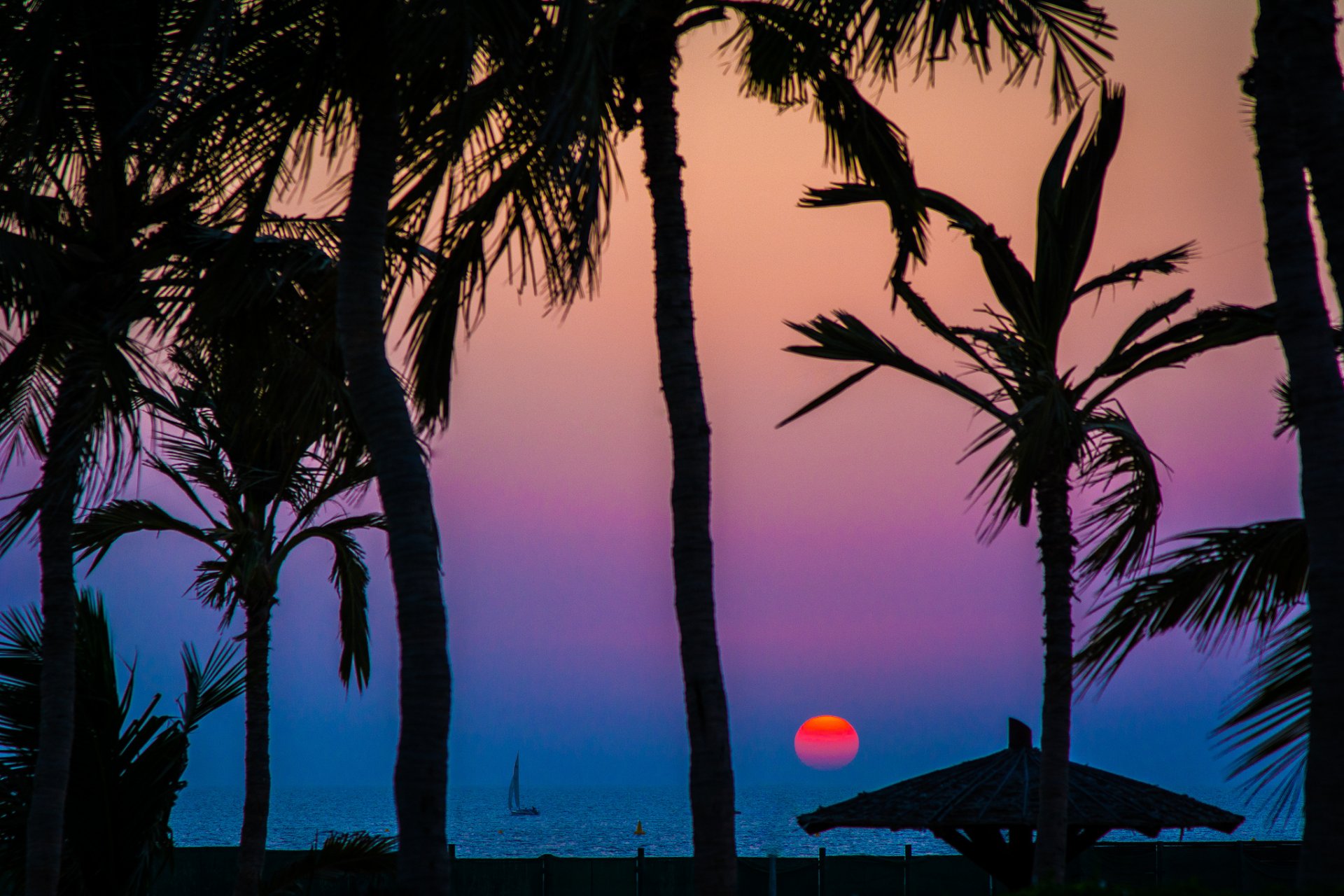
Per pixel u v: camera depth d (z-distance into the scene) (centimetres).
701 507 3328
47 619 4394
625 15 3534
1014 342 5184
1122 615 3619
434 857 2669
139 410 4609
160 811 5547
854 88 3928
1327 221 2484
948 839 6531
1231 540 3531
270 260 4328
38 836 4225
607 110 3441
